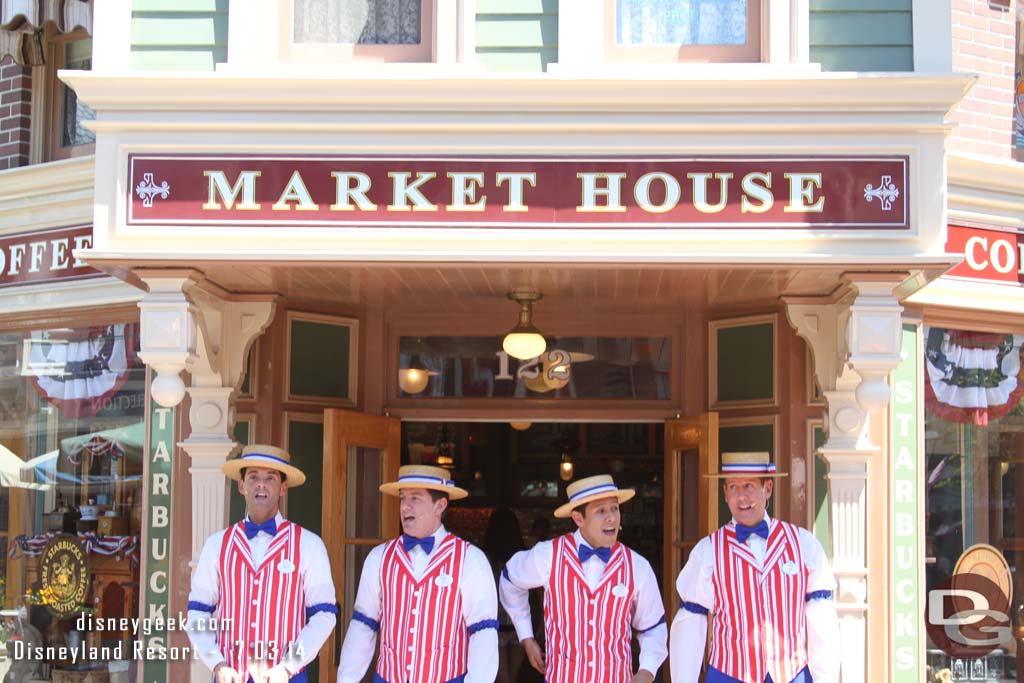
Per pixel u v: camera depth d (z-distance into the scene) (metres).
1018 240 7.04
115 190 5.45
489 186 5.43
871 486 6.59
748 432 6.97
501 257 5.39
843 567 6.11
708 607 5.42
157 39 5.86
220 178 5.45
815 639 5.30
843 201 5.38
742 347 7.05
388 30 6.00
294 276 6.03
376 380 7.29
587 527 5.48
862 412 6.19
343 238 5.42
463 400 7.35
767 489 5.40
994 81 7.12
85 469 7.21
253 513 5.47
